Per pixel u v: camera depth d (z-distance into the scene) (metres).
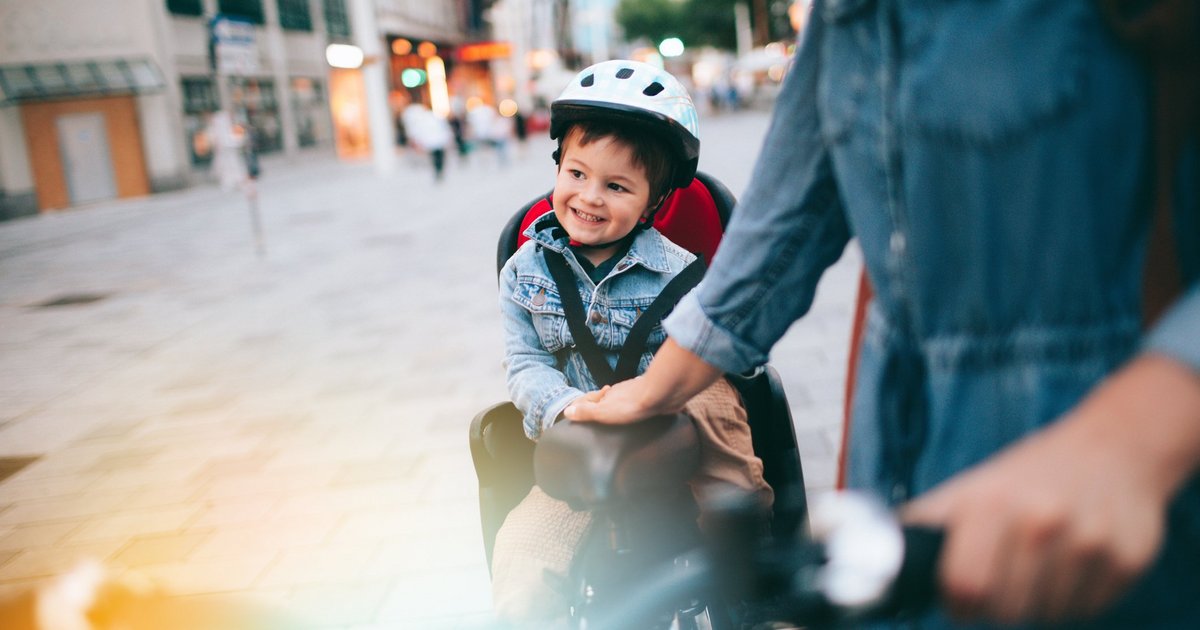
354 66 22.75
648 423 1.16
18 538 3.38
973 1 0.72
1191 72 0.66
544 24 59.75
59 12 18.58
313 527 3.29
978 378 0.75
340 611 2.70
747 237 0.96
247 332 6.42
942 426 0.77
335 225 12.39
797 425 3.87
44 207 17.84
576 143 1.70
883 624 0.77
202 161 21.50
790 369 4.61
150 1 19.70
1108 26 0.67
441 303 6.92
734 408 1.70
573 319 1.76
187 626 1.26
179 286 8.48
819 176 0.91
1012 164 0.71
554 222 1.82
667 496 1.19
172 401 4.95
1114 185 0.69
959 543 0.53
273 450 4.10
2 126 16.80
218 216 14.71
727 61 67.25
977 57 0.71
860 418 0.88
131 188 19.72
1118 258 0.70
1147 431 0.50
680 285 1.78
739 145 20.98
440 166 18.31
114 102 19.34
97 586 1.19
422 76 36.94
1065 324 0.71
